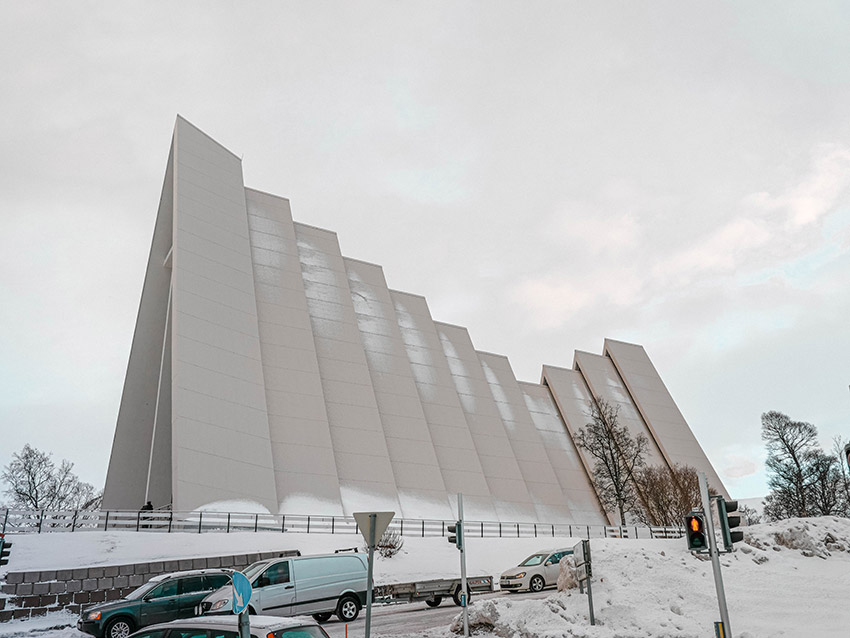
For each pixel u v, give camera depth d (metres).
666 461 75.56
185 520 38.31
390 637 16.28
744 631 13.44
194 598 18.42
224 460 42.66
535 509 64.06
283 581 18.95
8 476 66.62
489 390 71.62
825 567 19.98
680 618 14.78
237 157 60.91
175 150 53.25
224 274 50.78
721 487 74.88
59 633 19.12
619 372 84.75
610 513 68.25
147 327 54.69
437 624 18.70
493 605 16.19
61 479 69.69
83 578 22.78
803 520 23.33
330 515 46.72
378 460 53.81
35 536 28.83
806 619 14.82
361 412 55.72
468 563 36.88
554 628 14.81
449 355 72.06
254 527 39.78
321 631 8.89
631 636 13.74
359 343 60.06
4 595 21.06
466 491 59.38
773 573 18.98
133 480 52.22
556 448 73.25
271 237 60.34
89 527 34.53
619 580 16.95
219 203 54.69
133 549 29.22
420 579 31.75
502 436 67.81
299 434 49.75
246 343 49.25
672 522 61.97
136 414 53.28
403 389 61.47
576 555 17.33
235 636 8.38
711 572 18.78
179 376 42.59
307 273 62.31
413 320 70.31
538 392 78.56
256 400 47.34
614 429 72.75
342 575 20.02
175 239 48.09
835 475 63.12
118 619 17.33
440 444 61.50
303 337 55.34
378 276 69.25
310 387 52.78
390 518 13.38
